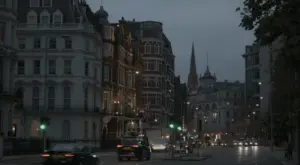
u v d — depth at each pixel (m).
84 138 69.75
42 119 47.16
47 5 72.31
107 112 78.19
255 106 140.00
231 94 180.00
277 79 42.56
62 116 69.69
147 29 108.06
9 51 52.34
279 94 44.84
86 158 25.31
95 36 73.12
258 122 133.25
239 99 177.12
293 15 17.44
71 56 69.94
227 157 52.25
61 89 70.19
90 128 71.31
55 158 24.25
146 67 106.31
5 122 52.16
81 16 71.62
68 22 71.12
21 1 73.25
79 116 69.62
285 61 18.33
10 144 48.09
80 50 70.19
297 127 31.64
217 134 172.38
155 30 108.12
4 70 51.94
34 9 72.25
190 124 181.38
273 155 58.50
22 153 49.97
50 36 70.50
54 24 70.44
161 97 107.44
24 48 70.81
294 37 16.91
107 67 80.06
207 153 63.00
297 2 17.39
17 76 70.56
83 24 70.50
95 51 74.62
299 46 16.84
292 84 30.19
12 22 53.50
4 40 51.97
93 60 72.81
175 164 36.50
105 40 80.25
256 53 142.25
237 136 158.62
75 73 70.00
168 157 48.88
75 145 25.30
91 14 81.88
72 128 69.56
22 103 70.12
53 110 69.56
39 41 70.88
